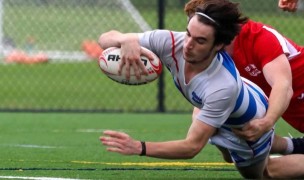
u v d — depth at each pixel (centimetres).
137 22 5128
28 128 2725
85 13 5391
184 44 1373
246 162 1555
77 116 3119
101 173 1678
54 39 5359
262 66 1530
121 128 2744
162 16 3195
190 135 1416
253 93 1481
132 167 1794
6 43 5250
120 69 1425
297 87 1661
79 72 4509
